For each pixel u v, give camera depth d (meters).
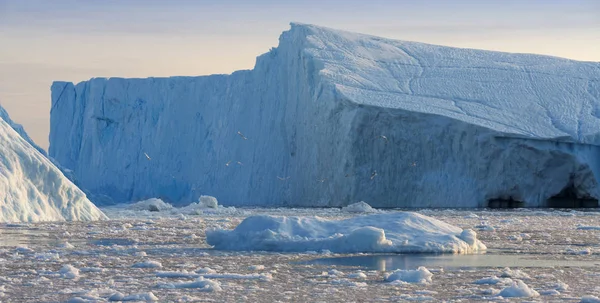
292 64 93.94
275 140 94.81
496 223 44.44
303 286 17.34
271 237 26.44
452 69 94.12
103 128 112.75
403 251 25.20
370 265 21.69
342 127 81.00
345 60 91.31
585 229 38.38
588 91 90.38
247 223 27.55
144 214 59.28
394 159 79.25
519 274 19.20
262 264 21.98
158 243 29.31
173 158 107.06
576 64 98.31
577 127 79.69
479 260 23.16
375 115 79.06
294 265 21.69
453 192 77.31
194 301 15.17
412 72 92.38
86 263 21.97
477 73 93.62
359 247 25.31
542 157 75.56
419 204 78.31
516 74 93.75
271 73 97.69
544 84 91.50
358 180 79.75
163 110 109.44
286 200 91.00
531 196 76.38
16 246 27.41
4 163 41.22
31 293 16.11
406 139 78.88
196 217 54.03
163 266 21.44
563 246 28.14
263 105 97.88
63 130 117.88
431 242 25.69
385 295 15.98
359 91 84.00
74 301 14.77
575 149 76.31
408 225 27.44
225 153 100.94
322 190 84.00
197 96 107.50
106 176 110.31
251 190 95.94
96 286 17.22
